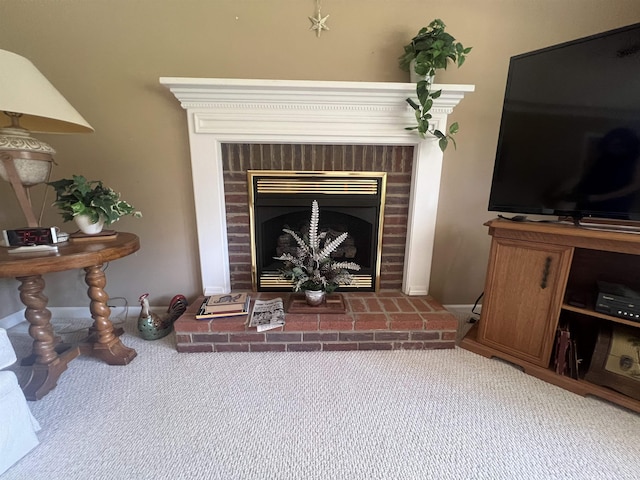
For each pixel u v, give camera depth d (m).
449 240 1.91
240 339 1.55
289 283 1.93
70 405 1.20
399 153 1.77
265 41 1.60
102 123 1.67
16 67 1.09
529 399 1.25
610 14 1.59
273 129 1.62
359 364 1.47
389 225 1.88
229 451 1.01
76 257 1.18
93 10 1.53
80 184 1.37
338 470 0.94
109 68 1.60
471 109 1.72
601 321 1.37
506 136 1.40
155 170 1.75
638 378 1.17
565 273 1.26
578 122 1.23
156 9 1.54
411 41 1.57
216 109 1.59
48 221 1.78
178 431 1.09
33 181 1.29
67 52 1.57
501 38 1.63
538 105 1.30
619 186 1.18
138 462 0.97
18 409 0.96
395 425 1.12
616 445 1.04
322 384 1.33
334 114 1.61
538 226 1.28
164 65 1.61
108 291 1.93
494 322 1.50
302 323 1.54
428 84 1.46
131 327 1.81
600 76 1.16
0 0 1.49
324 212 1.93
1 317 1.79
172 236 1.86
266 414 1.16
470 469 0.95
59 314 1.94
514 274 1.40
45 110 1.12
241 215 1.83
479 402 1.23
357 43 1.62
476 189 1.83
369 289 1.95
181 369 1.43
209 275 1.85
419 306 1.72
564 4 1.58
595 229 1.19
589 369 1.27
